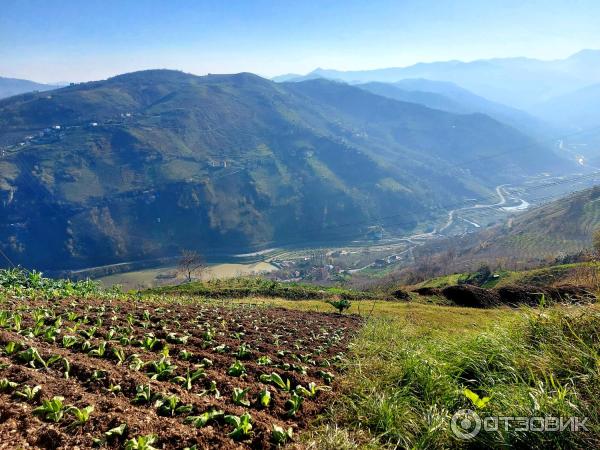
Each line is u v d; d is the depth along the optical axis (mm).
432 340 8695
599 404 4676
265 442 4445
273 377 6156
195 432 4383
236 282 38812
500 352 6414
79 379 5289
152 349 7016
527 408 4723
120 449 3947
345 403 5648
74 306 9742
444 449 4566
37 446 3850
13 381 4902
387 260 157750
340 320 14289
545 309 7570
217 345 7691
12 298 9930
